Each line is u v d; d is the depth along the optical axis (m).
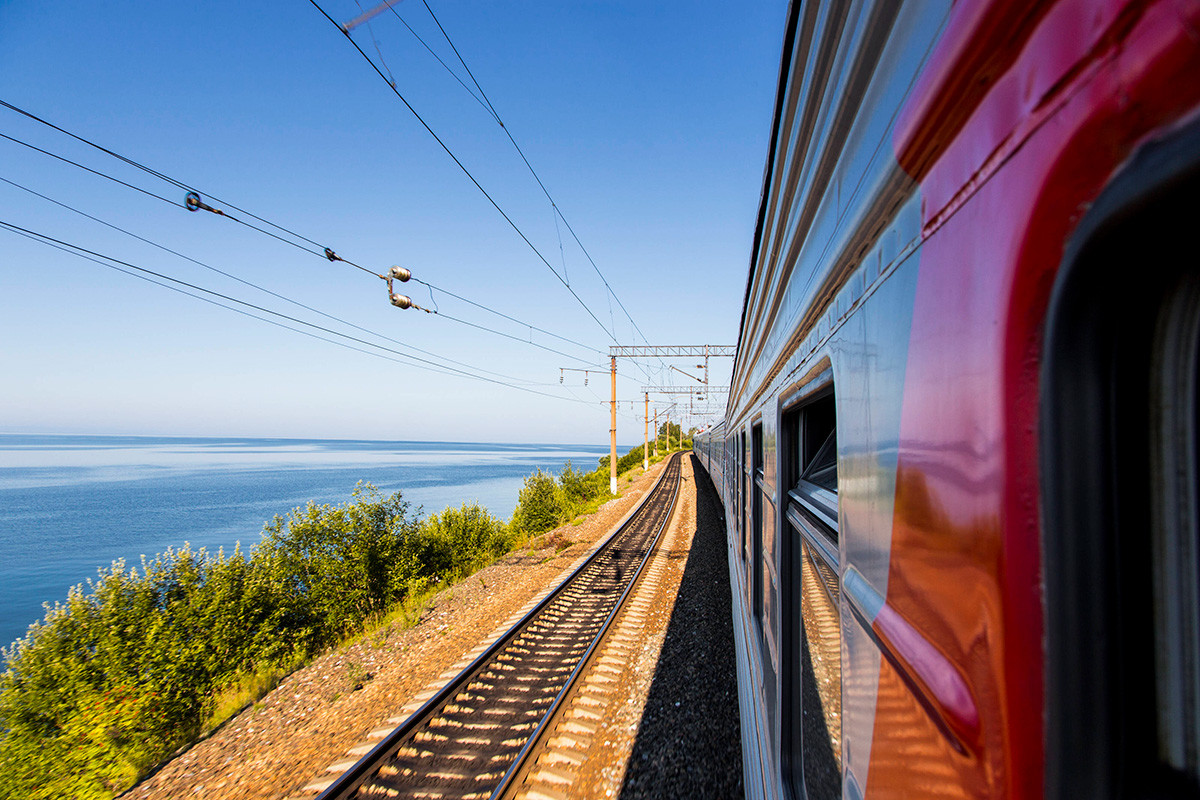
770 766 2.44
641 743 4.70
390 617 9.27
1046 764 0.49
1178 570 0.45
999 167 0.55
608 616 7.95
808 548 1.91
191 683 6.27
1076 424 0.48
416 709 5.27
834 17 1.11
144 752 5.55
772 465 2.74
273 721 5.93
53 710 5.64
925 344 0.74
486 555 14.16
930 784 0.70
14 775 5.35
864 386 1.03
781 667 2.16
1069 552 0.47
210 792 4.71
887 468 0.89
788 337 2.14
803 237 1.76
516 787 4.18
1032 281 0.49
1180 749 0.45
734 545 7.97
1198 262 0.42
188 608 6.78
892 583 0.86
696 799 4.00
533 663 6.44
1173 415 0.44
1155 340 0.45
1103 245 0.43
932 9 0.69
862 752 1.00
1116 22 0.38
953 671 0.63
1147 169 0.36
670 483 31.59
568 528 18.09
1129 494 0.47
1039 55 0.48
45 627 6.02
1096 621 0.47
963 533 0.62
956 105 0.63
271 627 7.68
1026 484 0.51
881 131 0.90
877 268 0.96
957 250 0.64
